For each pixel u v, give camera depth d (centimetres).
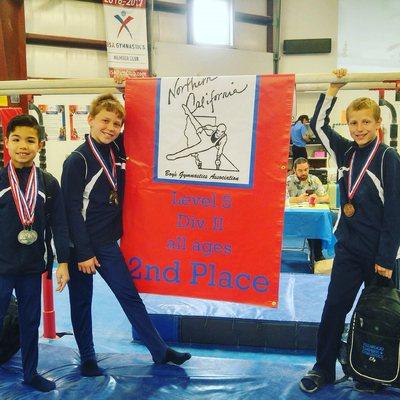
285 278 388
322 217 464
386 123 425
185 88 237
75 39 809
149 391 234
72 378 248
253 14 974
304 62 990
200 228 243
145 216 249
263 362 262
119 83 252
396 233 209
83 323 254
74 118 664
